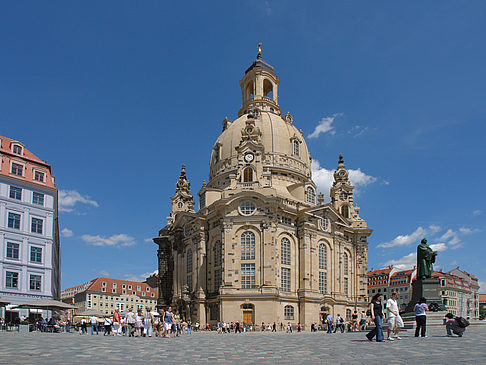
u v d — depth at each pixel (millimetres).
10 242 80250
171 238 119375
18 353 24188
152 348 30109
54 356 23031
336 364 19828
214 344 35250
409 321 49406
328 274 106125
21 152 87812
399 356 22484
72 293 193750
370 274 185125
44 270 84125
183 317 103250
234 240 96062
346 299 108312
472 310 186625
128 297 171750
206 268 103375
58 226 120438
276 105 136500
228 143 123062
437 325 47219
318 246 105438
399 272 176750
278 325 92000
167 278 122812
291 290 98812
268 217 95688
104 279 169000
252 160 104188
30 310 80375
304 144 127938
